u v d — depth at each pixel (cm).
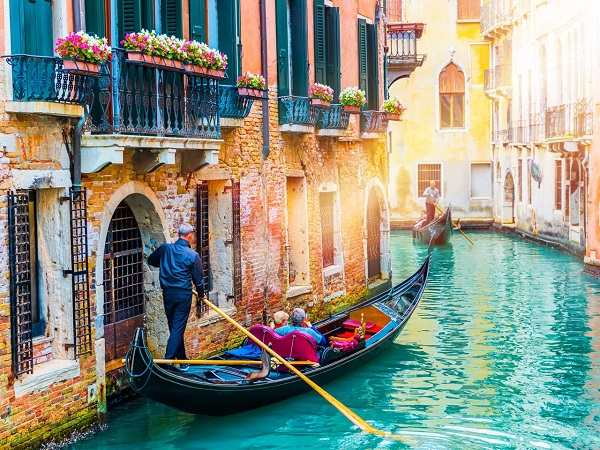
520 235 3238
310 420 1064
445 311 1758
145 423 1035
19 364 877
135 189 1072
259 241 1394
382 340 1329
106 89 967
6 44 858
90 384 992
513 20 3338
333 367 1187
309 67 1587
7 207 861
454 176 3725
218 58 1106
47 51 921
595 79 2248
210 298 1287
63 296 955
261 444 987
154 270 1151
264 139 1400
